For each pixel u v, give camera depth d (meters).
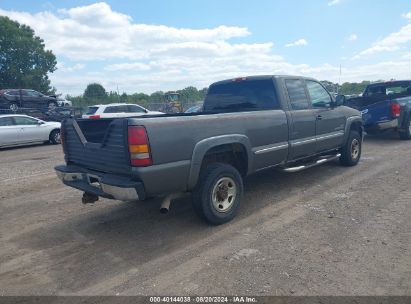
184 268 3.53
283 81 5.75
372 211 4.87
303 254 3.70
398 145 10.27
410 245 3.79
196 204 4.48
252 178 6.94
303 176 6.96
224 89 6.28
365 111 10.80
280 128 5.43
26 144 15.73
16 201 6.21
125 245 4.16
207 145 4.31
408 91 11.67
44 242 4.35
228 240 4.15
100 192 4.17
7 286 3.33
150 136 3.80
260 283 3.19
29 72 57.03
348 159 7.45
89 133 4.99
